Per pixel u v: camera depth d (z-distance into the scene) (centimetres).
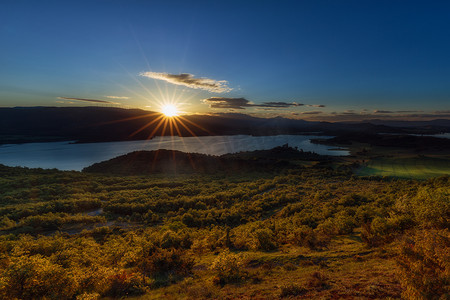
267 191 8531
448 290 657
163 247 2172
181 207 5900
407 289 752
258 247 2050
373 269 1128
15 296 987
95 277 1192
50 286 1038
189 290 1113
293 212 4650
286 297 909
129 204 5678
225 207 6112
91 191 8425
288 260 1543
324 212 3644
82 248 2331
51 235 3656
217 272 1326
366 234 1769
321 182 10138
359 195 5356
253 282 1163
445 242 843
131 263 1767
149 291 1191
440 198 1599
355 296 835
